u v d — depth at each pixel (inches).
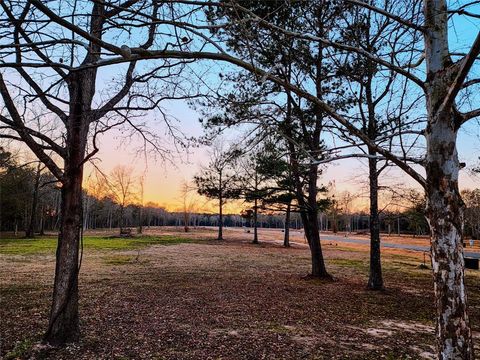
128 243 1291.8
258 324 301.6
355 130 119.1
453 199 110.5
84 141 243.1
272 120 418.0
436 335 110.1
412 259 986.1
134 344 241.9
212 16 144.0
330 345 253.0
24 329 269.3
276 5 184.9
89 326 279.3
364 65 306.3
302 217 575.2
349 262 841.5
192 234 2118.6
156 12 155.4
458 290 106.8
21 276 532.7
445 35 119.8
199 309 348.5
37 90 218.7
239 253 1011.3
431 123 115.2
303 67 382.3
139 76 256.2
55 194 1846.7
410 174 118.2
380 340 267.0
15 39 156.3
